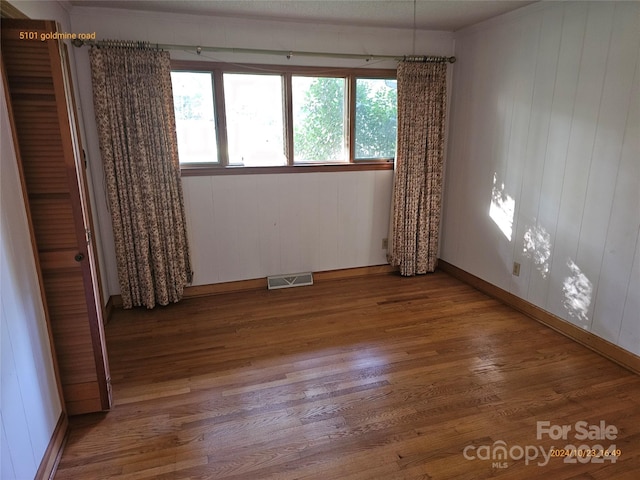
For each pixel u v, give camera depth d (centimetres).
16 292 152
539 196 296
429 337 284
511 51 310
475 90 354
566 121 269
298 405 212
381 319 313
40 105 165
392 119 382
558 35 269
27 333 159
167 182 313
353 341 279
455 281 394
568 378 234
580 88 257
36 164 169
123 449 182
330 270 397
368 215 396
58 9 261
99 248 307
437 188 391
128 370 245
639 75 221
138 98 293
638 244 229
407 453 180
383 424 198
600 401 213
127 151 299
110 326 302
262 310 330
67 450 181
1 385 134
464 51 363
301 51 337
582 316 269
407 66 354
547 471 170
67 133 169
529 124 299
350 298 354
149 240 319
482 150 352
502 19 314
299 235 378
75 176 174
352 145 373
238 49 316
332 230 388
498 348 268
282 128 353
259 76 337
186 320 312
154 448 183
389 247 405
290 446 184
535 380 232
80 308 188
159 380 235
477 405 211
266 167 351
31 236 171
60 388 190
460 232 392
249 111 341
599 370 241
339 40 345
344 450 182
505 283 338
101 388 201
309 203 373
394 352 265
